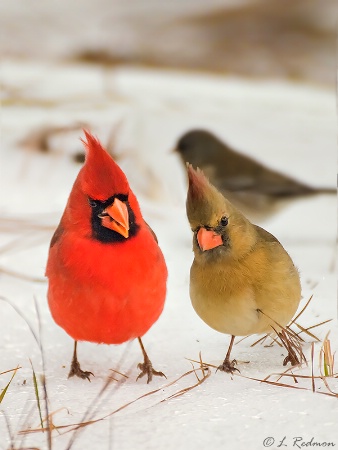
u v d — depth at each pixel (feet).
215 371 15.97
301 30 34.88
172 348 16.15
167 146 19.60
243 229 15.94
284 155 20.34
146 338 16.21
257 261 15.94
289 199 17.84
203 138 19.06
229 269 15.94
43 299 16.46
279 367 15.97
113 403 15.79
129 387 15.90
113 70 30.37
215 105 25.71
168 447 15.55
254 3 37.14
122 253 15.88
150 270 15.89
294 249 16.97
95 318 15.90
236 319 15.97
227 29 35.14
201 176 15.97
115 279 15.88
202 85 29.12
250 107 25.81
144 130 20.88
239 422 15.62
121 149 18.89
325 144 21.36
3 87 25.03
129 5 37.76
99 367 16.06
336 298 16.39
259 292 15.94
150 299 15.92
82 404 15.79
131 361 16.08
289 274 15.97
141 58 32.83
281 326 15.99
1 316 16.34
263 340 16.19
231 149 18.72
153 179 18.03
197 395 15.79
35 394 15.85
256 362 16.03
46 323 16.30
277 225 17.40
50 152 19.25
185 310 16.38
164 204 17.54
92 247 15.88
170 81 29.55
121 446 15.56
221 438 15.57
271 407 15.67
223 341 16.19
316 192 17.70
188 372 15.93
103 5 37.76
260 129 22.80
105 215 15.85
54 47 32.96
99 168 15.87
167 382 15.93
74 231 15.89
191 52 33.58
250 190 18.01
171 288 16.55
